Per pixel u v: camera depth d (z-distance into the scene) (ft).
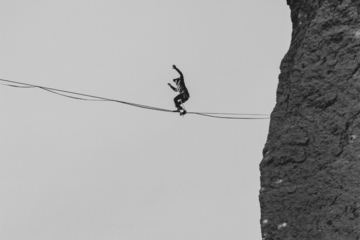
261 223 61.26
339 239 56.80
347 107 62.90
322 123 63.52
